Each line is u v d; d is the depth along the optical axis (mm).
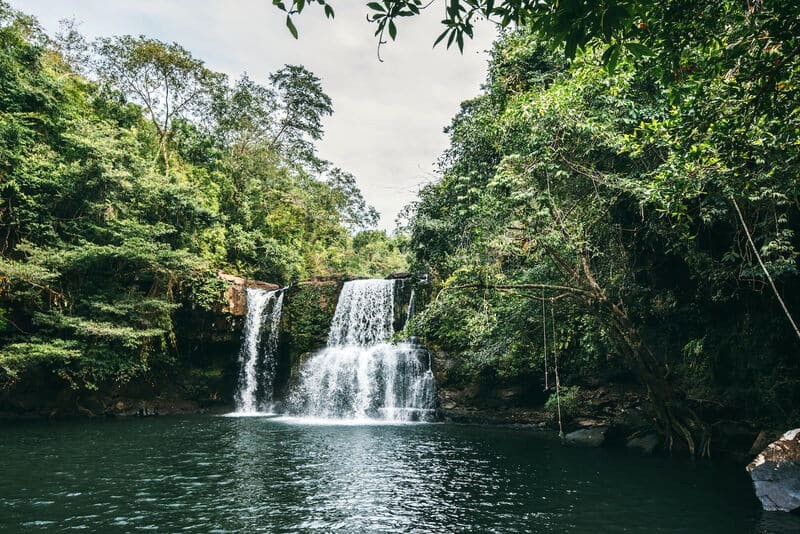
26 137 21031
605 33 3359
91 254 20203
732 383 13578
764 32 5203
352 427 19312
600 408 17359
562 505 8375
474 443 15273
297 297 28156
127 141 23781
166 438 15789
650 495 9000
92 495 8820
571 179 12594
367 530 7125
